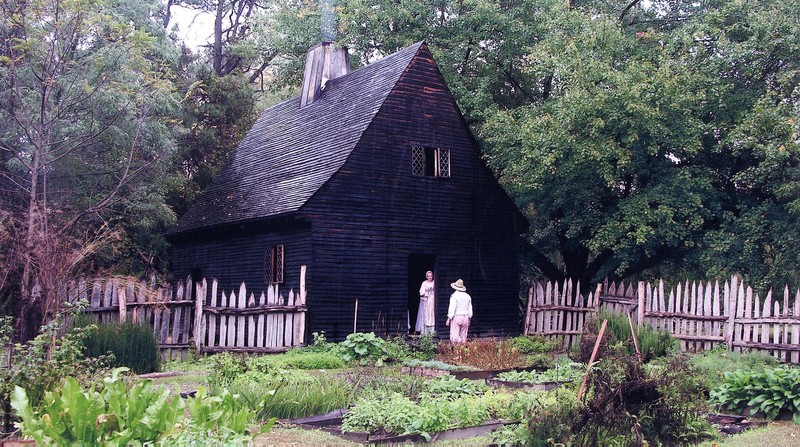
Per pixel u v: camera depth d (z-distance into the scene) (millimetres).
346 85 25609
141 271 29484
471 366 16500
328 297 20625
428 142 23047
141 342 14586
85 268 20156
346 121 23281
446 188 23328
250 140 30016
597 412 8266
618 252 23953
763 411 11258
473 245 23703
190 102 32906
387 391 11414
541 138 22453
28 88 21891
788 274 21047
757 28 21391
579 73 22078
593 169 22984
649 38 25078
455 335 20297
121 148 25344
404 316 22000
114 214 26375
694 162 23875
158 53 28859
